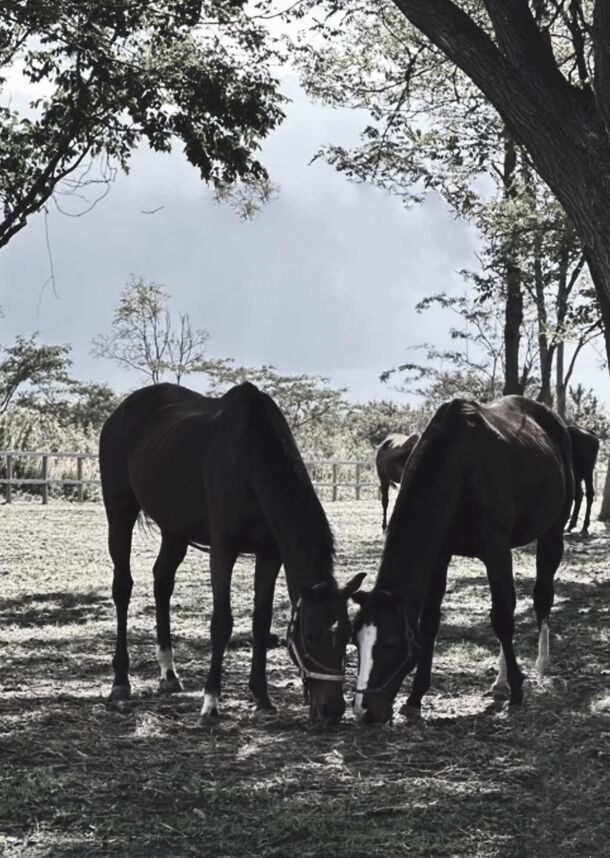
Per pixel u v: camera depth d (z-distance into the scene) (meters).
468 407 7.88
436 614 7.81
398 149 20.56
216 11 17.17
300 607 6.82
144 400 9.03
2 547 20.98
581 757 6.61
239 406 7.66
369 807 5.75
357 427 54.12
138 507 9.03
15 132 18.30
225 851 5.18
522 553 20.23
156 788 6.02
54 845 5.22
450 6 7.35
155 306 56.38
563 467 9.23
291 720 7.53
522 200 20.53
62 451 36.22
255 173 17.97
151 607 13.52
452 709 8.00
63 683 8.93
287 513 7.09
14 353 54.03
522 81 7.16
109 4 16.39
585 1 16.38
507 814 5.68
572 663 9.65
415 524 7.22
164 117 17.39
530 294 27.78
